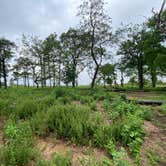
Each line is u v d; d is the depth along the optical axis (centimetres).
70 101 1243
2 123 766
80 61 5497
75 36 5125
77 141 668
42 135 695
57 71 6262
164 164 674
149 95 3181
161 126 984
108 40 4672
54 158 545
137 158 643
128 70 6694
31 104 966
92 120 798
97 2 4512
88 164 557
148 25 4562
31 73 6325
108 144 654
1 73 6719
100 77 6475
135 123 804
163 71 4972
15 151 514
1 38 6650
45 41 6181
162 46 4781
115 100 1364
